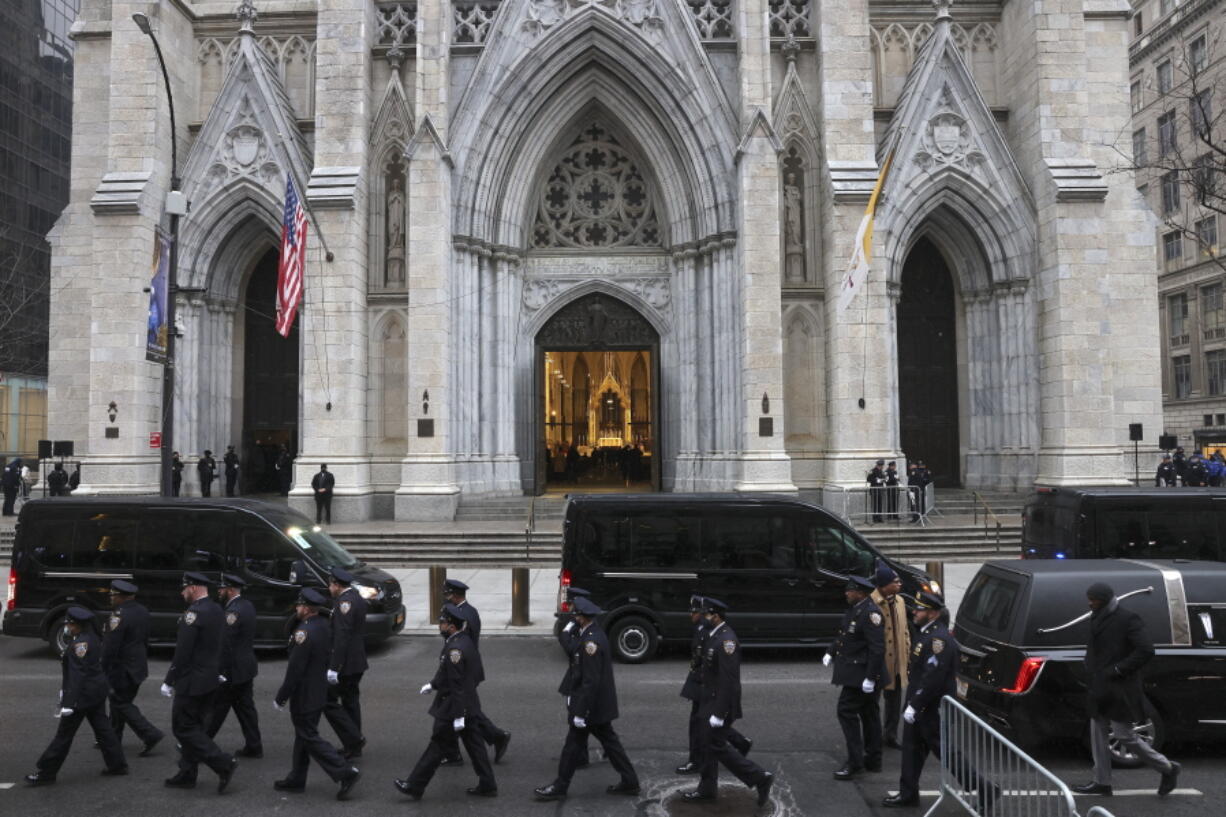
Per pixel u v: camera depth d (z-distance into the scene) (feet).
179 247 80.48
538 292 88.33
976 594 28.78
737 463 77.87
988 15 87.15
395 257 81.51
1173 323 172.45
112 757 25.31
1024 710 25.27
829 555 40.45
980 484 84.74
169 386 52.01
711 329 82.23
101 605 40.29
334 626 26.43
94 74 87.56
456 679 23.11
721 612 23.22
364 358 79.30
